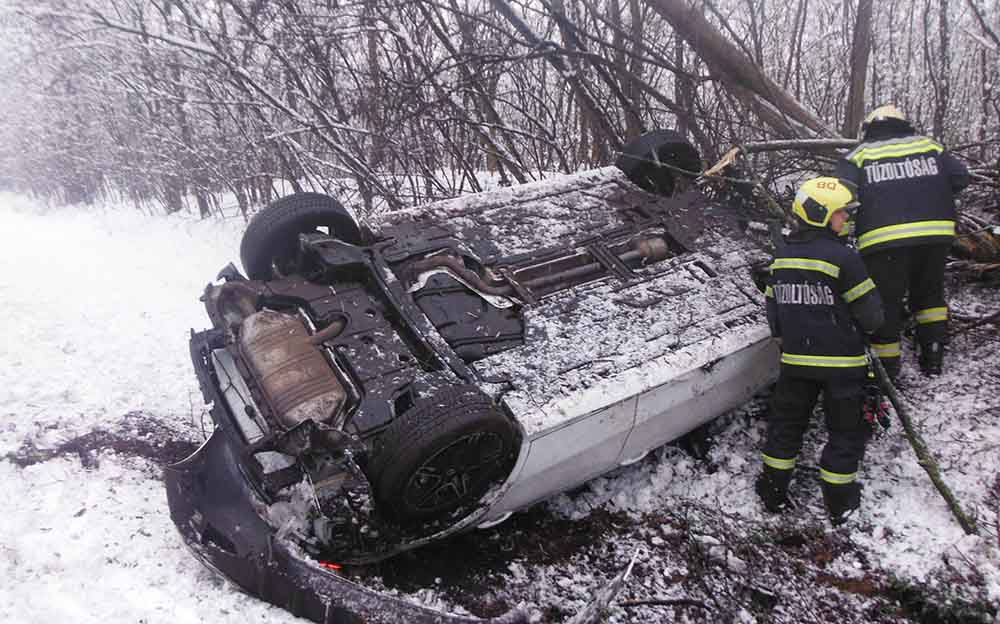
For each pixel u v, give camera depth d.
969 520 3.55
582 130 7.52
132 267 9.24
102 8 7.32
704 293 4.09
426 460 3.03
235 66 6.21
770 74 7.81
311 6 6.71
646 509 3.96
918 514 3.71
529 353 3.61
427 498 3.21
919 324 4.50
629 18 7.78
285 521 3.00
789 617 3.31
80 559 3.07
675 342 3.75
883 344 4.31
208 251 10.10
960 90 7.85
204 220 12.10
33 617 2.69
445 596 3.36
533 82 7.84
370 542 3.19
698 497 4.02
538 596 3.41
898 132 4.26
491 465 3.29
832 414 3.67
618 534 3.81
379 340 3.63
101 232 12.76
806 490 4.00
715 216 4.74
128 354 5.74
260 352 3.44
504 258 4.18
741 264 4.32
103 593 2.89
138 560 3.14
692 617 3.30
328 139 6.48
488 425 3.12
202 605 2.88
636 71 7.31
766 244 4.53
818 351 3.61
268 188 10.17
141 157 14.23
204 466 3.51
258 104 6.43
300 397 3.25
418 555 3.61
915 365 4.67
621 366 3.57
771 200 4.82
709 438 4.34
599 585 3.47
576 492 4.09
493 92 7.22
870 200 4.18
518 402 3.33
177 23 6.80
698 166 5.45
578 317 3.85
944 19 6.83
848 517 3.74
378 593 2.83
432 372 3.51
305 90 6.49
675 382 3.67
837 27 8.16
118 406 4.83
